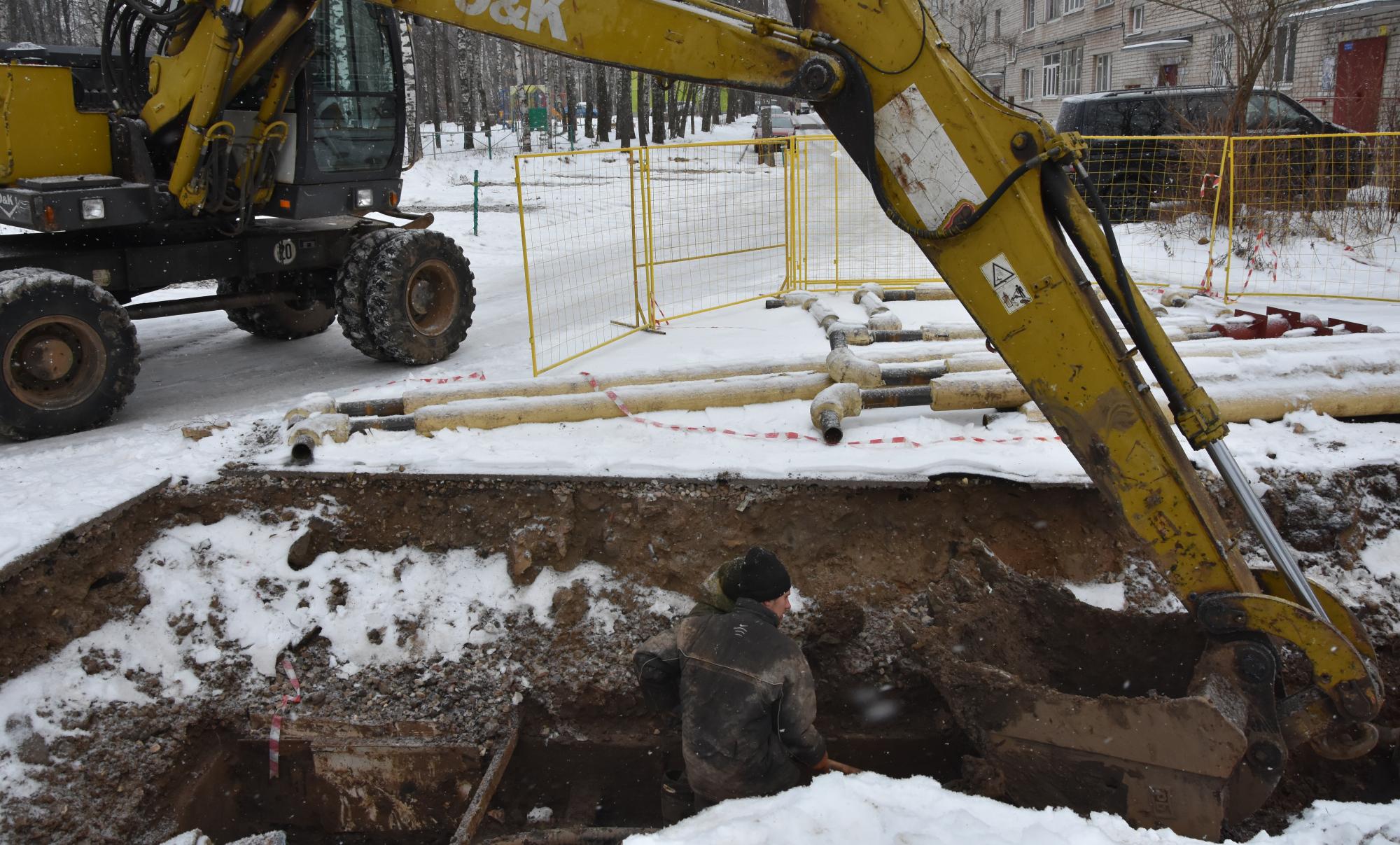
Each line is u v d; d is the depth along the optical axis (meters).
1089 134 12.86
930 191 3.48
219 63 6.46
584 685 5.02
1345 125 16.59
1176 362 3.46
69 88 6.79
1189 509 3.58
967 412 5.99
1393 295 9.23
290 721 4.91
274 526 5.41
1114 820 3.31
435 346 8.14
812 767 3.79
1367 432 5.50
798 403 6.20
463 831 4.32
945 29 37.41
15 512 4.91
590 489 5.34
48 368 6.18
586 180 22.92
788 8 3.56
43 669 4.61
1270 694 3.70
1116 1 28.50
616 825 4.94
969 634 4.62
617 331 9.14
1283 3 12.97
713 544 5.24
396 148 8.21
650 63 3.69
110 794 4.45
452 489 5.44
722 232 14.29
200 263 7.46
